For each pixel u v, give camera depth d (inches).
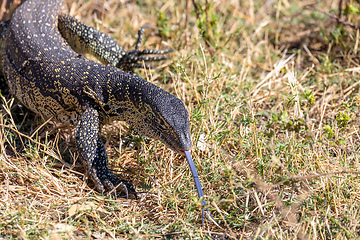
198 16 758.5
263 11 951.6
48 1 665.6
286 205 458.0
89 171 510.9
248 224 448.8
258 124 624.1
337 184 477.7
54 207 462.6
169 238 429.7
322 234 421.7
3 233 414.0
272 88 703.1
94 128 526.0
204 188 495.8
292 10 936.3
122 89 521.7
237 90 686.5
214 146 542.3
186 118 475.8
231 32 858.1
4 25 647.8
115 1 949.2
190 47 786.8
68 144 577.9
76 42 671.8
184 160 544.7
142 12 937.5
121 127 620.4
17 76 589.0
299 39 868.6
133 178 527.2
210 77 636.1
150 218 463.2
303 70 772.6
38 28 609.6
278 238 416.8
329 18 891.4
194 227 443.2
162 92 498.9
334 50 802.2
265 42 832.9
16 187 488.7
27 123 621.9
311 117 639.1
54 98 557.0
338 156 519.2
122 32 832.9
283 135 583.5
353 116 588.4
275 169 502.0
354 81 705.6
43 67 561.3
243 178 503.2
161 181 516.7
